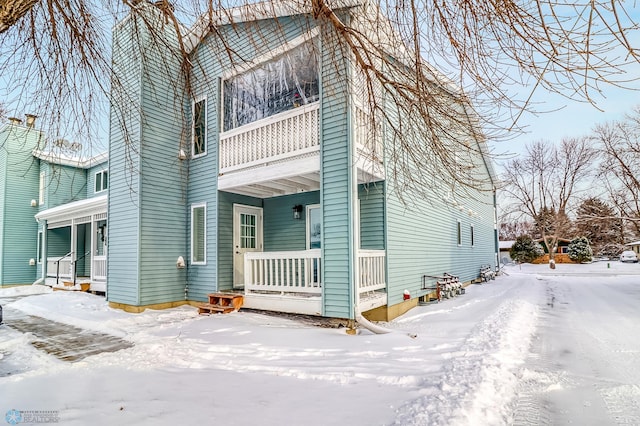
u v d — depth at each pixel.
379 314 7.36
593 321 7.15
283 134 7.54
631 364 4.46
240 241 9.16
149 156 8.80
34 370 4.50
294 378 4.07
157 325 7.10
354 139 6.54
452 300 10.06
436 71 3.60
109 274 9.38
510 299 10.00
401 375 3.98
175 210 9.30
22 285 15.22
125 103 5.96
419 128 4.04
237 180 8.23
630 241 30.75
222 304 7.97
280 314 7.82
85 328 7.27
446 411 3.00
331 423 2.98
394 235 7.86
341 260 6.45
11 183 15.19
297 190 9.02
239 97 8.97
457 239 12.87
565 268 27.05
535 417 3.12
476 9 2.92
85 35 4.45
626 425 2.98
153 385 3.89
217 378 4.09
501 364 4.20
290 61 7.71
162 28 4.72
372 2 3.58
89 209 11.80
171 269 9.07
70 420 3.08
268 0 4.22
